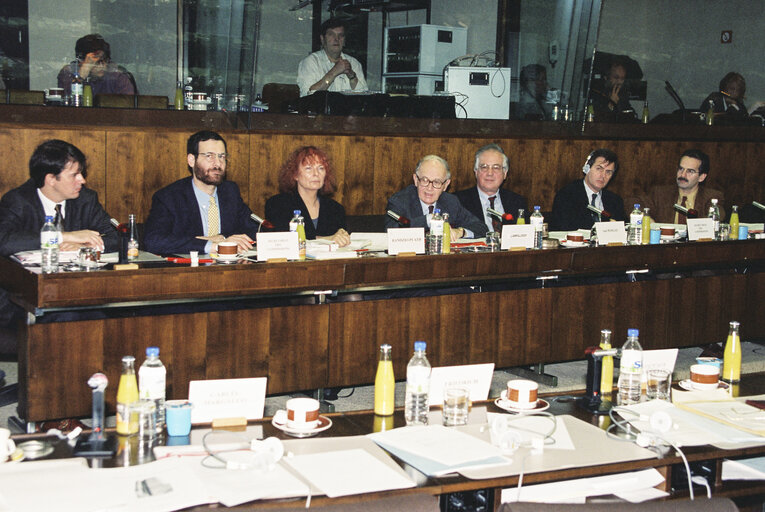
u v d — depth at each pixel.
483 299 4.04
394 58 7.09
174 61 6.85
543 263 4.20
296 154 4.39
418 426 2.05
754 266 5.01
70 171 3.73
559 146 6.51
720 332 4.85
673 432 2.07
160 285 3.23
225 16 5.86
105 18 6.98
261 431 2.00
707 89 8.25
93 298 3.09
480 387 2.30
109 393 3.17
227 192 4.36
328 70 6.86
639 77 7.54
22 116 4.86
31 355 3.02
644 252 4.52
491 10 7.00
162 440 1.90
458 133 6.17
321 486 1.67
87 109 5.03
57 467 1.71
